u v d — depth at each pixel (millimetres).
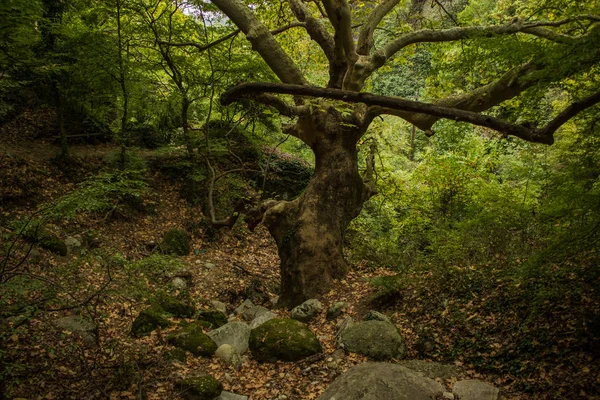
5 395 3928
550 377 4328
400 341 5516
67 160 10594
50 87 10609
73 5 11000
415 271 7504
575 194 4383
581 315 4832
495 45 4949
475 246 7391
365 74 7523
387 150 16438
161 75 12781
